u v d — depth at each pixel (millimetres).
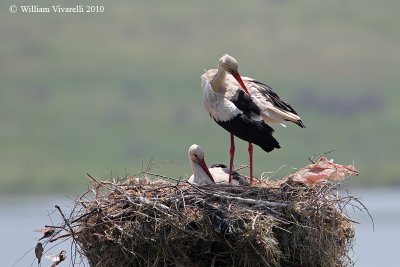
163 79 83000
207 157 55594
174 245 10422
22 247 20781
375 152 58531
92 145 63000
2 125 69750
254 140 11953
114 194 10875
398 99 75312
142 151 60594
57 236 10672
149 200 10578
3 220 27781
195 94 78312
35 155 60312
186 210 10477
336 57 87875
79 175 52844
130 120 69688
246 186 11227
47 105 76125
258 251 10344
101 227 10570
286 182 11219
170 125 67562
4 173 53688
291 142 55281
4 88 81375
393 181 45750
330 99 73812
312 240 10609
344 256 11070
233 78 12602
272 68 84438
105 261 10547
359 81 80375
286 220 10531
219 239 10422
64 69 87625
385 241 22500
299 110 72062
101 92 80062
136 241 10430
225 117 12164
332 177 11344
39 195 48000
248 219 10430
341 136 62969
